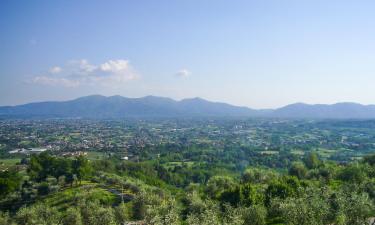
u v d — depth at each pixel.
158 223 77.56
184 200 127.19
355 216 70.69
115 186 161.62
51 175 171.50
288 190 113.62
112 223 99.75
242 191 113.25
